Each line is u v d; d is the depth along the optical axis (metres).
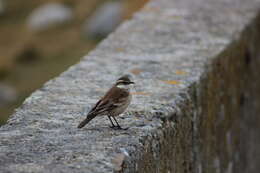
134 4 29.70
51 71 34.38
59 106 9.82
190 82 11.08
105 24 38.41
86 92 10.56
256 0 18.56
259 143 18.25
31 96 10.29
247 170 15.99
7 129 8.74
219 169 12.55
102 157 7.63
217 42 13.85
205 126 11.57
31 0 47.38
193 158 10.77
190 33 14.70
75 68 11.98
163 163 9.20
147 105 9.88
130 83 9.07
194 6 17.48
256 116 17.44
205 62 12.26
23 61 36.47
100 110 8.74
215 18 16.23
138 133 8.65
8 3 47.47
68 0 44.97
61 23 41.91
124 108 8.95
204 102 11.63
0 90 31.66
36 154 7.68
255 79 17.19
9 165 7.28
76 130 8.75
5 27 42.91
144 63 12.31
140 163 8.22
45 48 37.91
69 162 7.43
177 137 9.91
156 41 14.02
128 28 15.12
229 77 13.73
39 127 8.84
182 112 10.23
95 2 43.66
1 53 37.72
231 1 18.31
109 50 13.30
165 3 17.72
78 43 38.03
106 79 11.32
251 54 16.41
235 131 14.22
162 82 11.10
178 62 12.32
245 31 15.52
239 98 14.77
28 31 41.69
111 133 8.65
